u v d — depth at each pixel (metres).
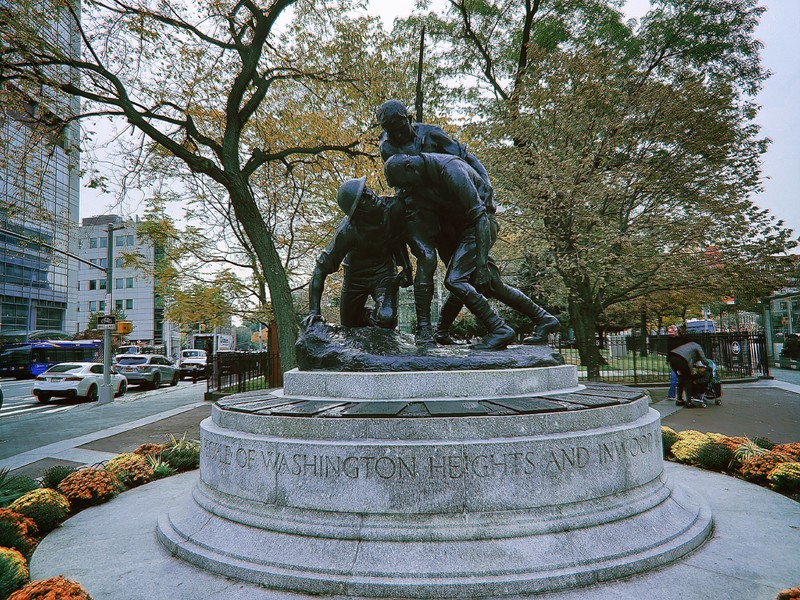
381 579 3.20
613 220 15.92
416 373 4.61
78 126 15.40
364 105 16.55
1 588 3.27
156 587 3.37
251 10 13.25
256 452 3.90
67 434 11.76
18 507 4.73
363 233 5.89
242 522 3.81
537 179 15.15
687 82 14.91
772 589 3.16
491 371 4.70
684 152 15.11
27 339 42.16
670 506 4.15
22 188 13.62
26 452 9.52
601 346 26.12
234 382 22.59
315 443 3.70
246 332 112.19
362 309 6.36
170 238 20.00
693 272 15.80
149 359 26.39
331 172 17.16
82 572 3.64
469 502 3.51
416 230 5.78
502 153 15.94
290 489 3.72
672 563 3.55
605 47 16.58
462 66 19.77
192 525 4.08
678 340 13.16
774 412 11.81
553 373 5.11
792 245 15.66
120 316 53.25
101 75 13.27
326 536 3.48
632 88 15.70
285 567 3.37
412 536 3.39
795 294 28.52
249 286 20.94
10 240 43.19
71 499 5.29
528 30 18.52
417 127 6.27
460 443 3.57
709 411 12.08
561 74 15.12
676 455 6.82
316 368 5.32
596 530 3.57
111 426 12.89
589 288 16.23
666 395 15.01
